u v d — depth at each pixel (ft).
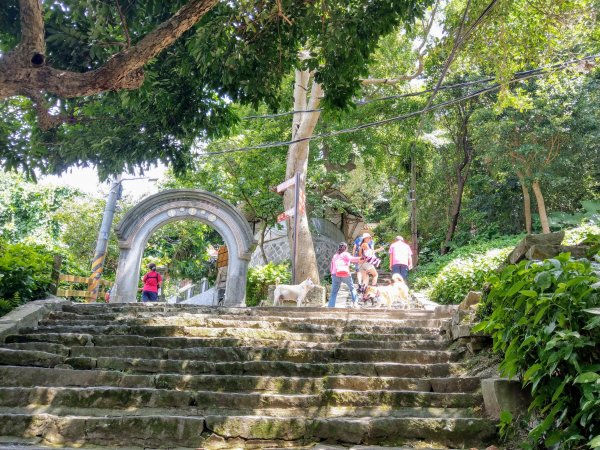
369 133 74.59
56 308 30.37
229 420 15.78
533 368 12.74
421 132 77.30
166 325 26.25
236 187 68.44
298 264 57.72
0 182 78.54
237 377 19.19
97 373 19.25
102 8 22.90
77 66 25.09
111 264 77.92
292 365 20.57
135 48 20.13
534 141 62.39
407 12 25.99
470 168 83.97
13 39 24.72
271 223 71.10
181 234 78.18
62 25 23.67
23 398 17.40
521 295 13.69
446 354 22.00
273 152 68.59
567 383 12.51
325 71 26.48
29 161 27.86
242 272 48.47
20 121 27.86
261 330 25.23
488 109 66.44
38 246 38.70
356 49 25.70
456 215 83.15
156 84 27.91
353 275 72.69
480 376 19.03
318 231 83.46
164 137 30.60
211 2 20.63
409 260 46.44
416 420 15.79
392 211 93.66
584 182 65.77
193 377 19.17
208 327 26.35
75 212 79.15
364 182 94.53
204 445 15.34
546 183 65.00
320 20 25.58
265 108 69.46
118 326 25.21
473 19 41.70
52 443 15.20
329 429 15.83
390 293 40.29
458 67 64.08
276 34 25.40
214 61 24.97
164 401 17.61
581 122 60.39
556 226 65.92
